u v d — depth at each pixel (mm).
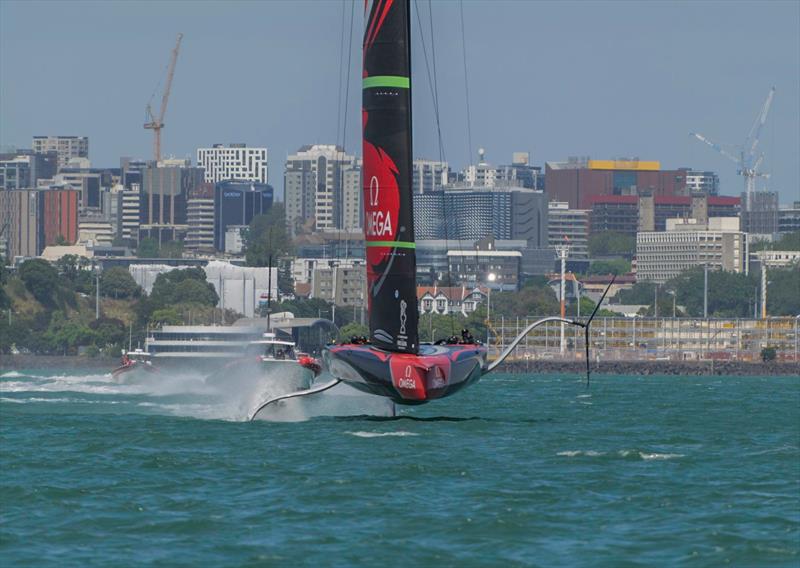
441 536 102875
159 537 102500
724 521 108625
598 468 135125
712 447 156875
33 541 101188
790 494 121125
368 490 121000
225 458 140625
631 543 101062
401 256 164125
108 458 141625
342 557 96562
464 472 130875
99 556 96688
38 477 129500
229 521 107750
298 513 110625
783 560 96562
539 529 105312
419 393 160125
